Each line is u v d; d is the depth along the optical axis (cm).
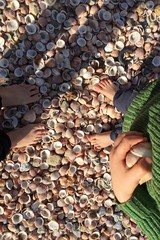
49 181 152
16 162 150
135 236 157
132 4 149
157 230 64
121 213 155
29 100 146
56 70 148
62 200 153
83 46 148
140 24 150
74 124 151
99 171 153
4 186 151
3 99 143
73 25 147
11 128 149
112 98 147
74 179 153
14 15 145
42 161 151
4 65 146
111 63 150
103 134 149
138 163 63
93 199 154
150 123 64
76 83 149
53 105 149
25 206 152
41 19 145
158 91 91
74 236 155
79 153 152
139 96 95
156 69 152
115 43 150
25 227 153
